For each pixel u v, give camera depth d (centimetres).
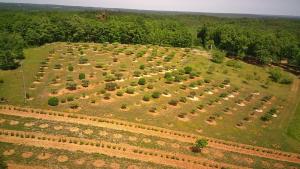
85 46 9581
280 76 8462
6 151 3797
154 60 8519
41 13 15200
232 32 11312
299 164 4241
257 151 4447
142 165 3778
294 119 5775
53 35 10681
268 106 6266
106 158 3844
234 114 5597
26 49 9362
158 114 5200
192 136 4616
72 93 5744
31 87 5922
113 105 5372
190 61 8906
